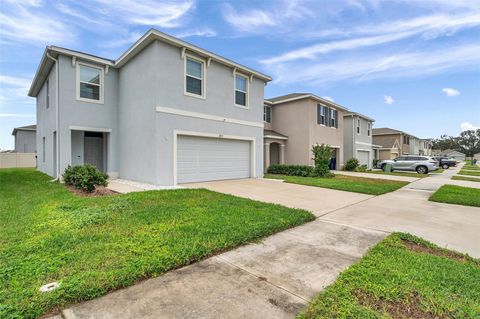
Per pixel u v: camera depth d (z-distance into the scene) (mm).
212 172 11906
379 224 5297
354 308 2264
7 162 24172
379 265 3139
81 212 5270
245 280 2857
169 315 2219
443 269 3043
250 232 4250
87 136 12242
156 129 9609
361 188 10461
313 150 16297
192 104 10805
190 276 2928
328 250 3799
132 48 10359
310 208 6754
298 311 2305
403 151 37250
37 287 2500
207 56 11141
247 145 13742
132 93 11031
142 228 4352
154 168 9664
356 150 24938
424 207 7074
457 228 5047
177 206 6023
